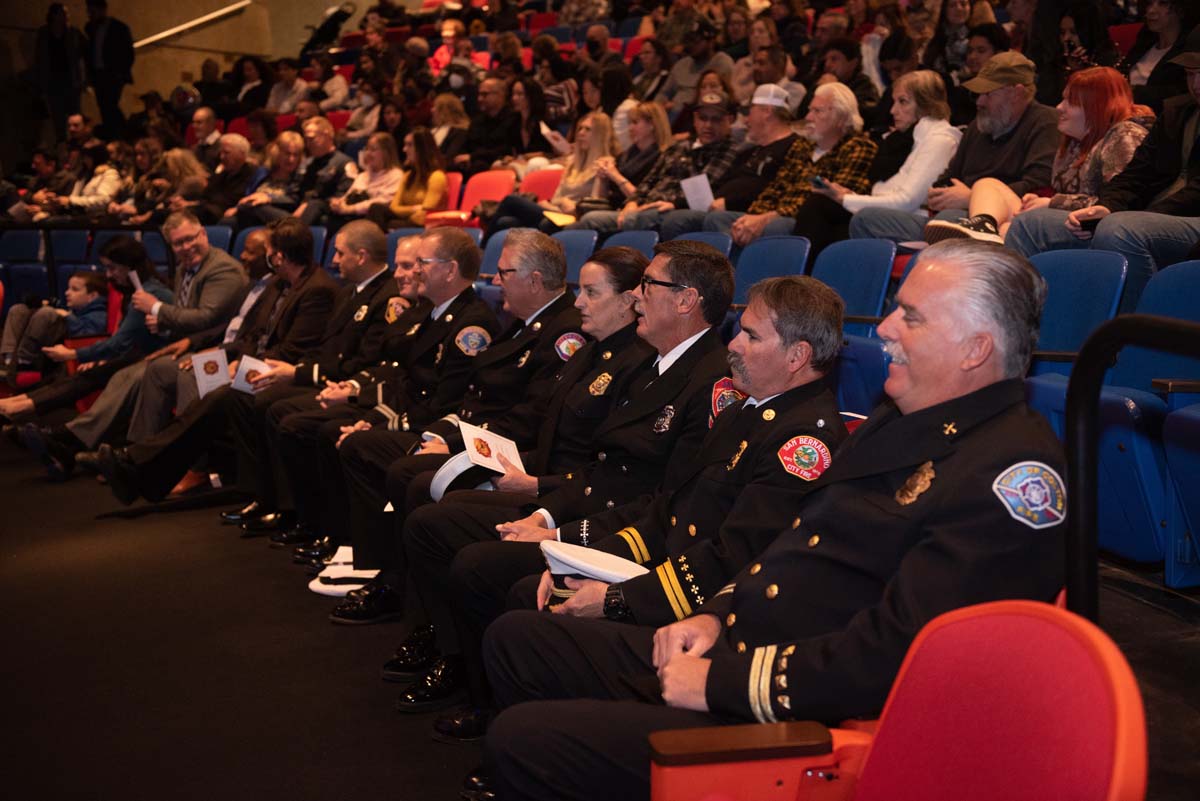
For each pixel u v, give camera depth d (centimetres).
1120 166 336
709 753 120
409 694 257
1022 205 361
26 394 554
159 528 429
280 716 256
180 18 1268
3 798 221
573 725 152
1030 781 102
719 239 409
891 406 159
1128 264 285
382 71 944
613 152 596
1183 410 225
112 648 304
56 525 436
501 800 155
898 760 116
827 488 158
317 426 382
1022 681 105
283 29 1382
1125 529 251
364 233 431
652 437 238
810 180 438
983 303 144
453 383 348
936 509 141
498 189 643
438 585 260
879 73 609
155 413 500
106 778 228
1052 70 464
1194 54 308
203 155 930
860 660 135
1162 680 209
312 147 743
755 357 195
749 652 150
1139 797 91
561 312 321
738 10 742
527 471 287
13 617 331
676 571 185
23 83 1138
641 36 880
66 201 951
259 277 531
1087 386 111
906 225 394
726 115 519
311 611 330
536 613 190
